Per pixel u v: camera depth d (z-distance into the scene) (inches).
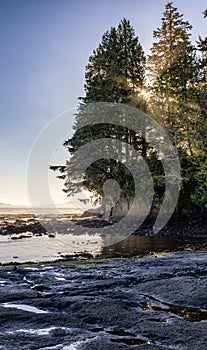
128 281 426.6
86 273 480.4
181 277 424.5
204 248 832.9
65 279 446.0
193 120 1387.8
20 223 1592.0
